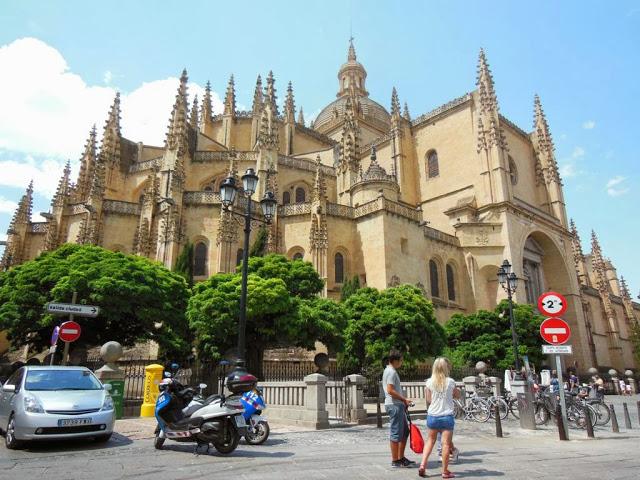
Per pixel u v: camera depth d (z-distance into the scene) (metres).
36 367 14.05
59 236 43.72
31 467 10.04
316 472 9.52
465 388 25.11
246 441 13.59
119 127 52.00
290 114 66.25
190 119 56.28
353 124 53.22
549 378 35.78
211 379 28.70
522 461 11.23
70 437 12.15
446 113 61.97
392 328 31.89
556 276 62.16
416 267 44.97
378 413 18.41
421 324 32.84
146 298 26.88
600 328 75.56
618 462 11.16
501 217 53.41
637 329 79.50
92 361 30.95
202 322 27.75
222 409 11.76
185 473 9.42
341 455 11.68
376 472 9.56
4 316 25.75
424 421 21.42
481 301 51.53
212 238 39.62
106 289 25.41
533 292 58.50
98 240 41.50
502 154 55.72
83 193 49.47
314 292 34.38
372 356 32.00
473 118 58.84
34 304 26.88
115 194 49.59
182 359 30.55
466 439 15.77
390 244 42.94
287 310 28.89
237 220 40.59
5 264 44.94
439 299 48.09
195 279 38.50
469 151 58.19
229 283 28.95
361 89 96.56
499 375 40.03
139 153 53.41
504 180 54.66
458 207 55.00
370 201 44.88
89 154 51.09
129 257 29.67
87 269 26.70
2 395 14.04
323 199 42.94
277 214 43.84
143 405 20.83
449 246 51.97
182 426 11.97
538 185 66.00
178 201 39.62
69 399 12.61
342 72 97.31
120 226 42.69
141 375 24.06
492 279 52.41
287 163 53.12
